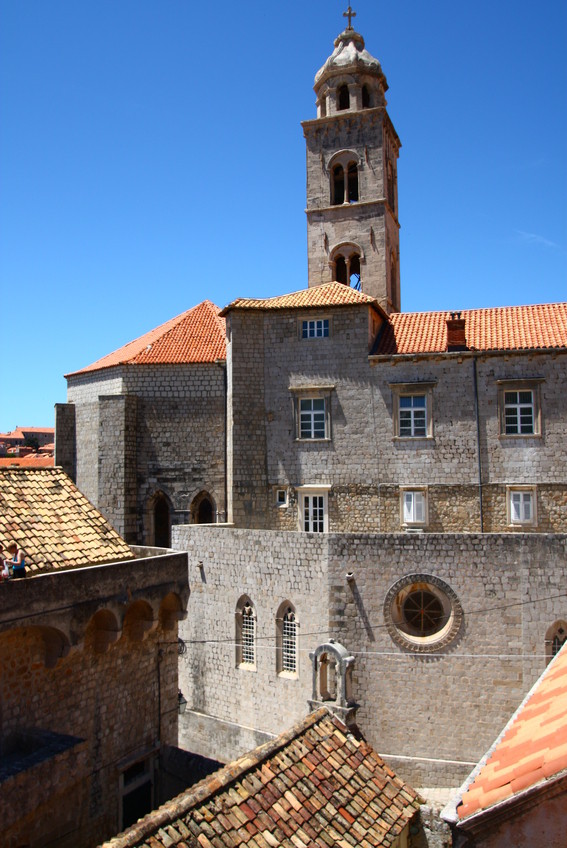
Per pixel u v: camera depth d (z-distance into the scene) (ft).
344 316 123.03
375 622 91.45
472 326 124.77
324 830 43.45
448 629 88.94
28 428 520.01
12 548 59.16
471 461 115.24
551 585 85.35
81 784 57.06
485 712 86.58
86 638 61.52
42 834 52.54
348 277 155.53
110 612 61.11
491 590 87.66
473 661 87.61
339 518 120.88
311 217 155.22
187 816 40.52
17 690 54.60
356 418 121.39
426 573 90.12
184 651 108.99
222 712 103.30
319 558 94.43
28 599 52.95
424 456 117.50
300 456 123.95
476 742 86.43
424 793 84.74
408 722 89.10
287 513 124.06
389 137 161.58
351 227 152.05
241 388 126.41
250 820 41.96
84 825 58.18
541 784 26.68
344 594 92.63
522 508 112.47
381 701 90.27
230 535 104.17
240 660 102.42
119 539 70.18
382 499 119.03
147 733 68.95
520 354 113.50
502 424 114.21
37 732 55.98
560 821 26.73
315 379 123.85
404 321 131.54
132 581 63.98
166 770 69.72
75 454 150.61
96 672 62.85
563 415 111.65
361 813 46.57
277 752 49.03
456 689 87.81
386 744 89.56
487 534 88.22
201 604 107.55
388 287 152.76
